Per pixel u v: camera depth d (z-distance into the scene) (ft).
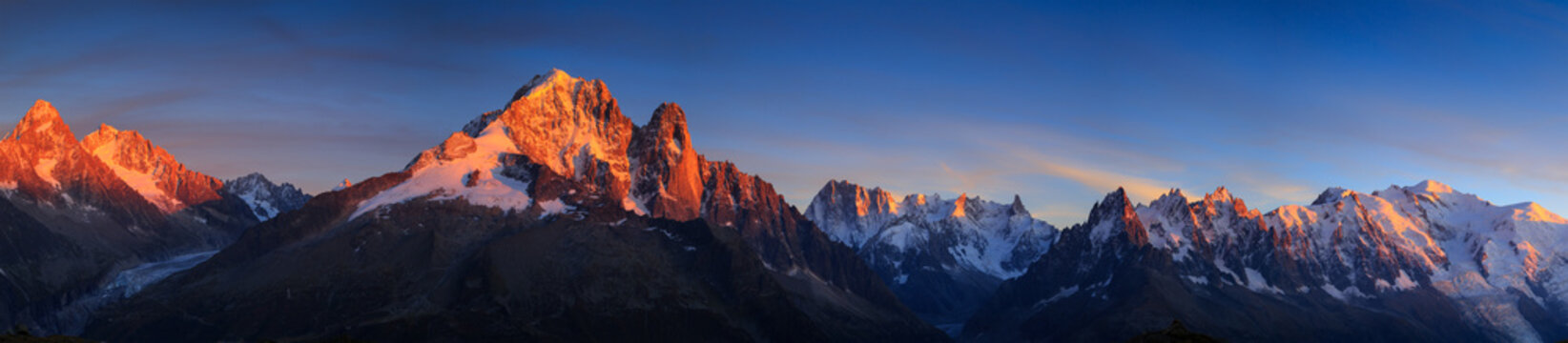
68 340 625.00
